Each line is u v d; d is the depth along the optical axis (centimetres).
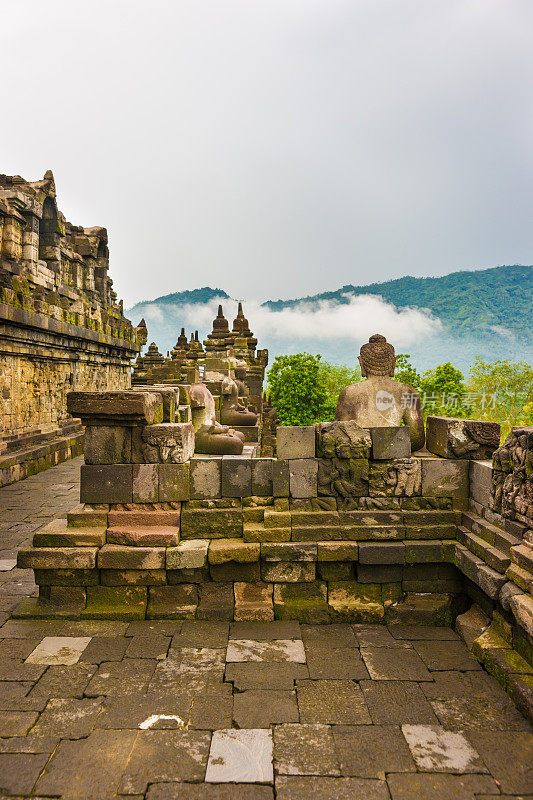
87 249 2077
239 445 722
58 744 373
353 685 448
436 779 343
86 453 592
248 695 431
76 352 1855
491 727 393
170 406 643
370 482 597
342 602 577
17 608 569
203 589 577
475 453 602
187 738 380
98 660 480
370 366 704
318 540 577
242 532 594
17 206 1413
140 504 594
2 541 836
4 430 1334
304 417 4028
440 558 567
